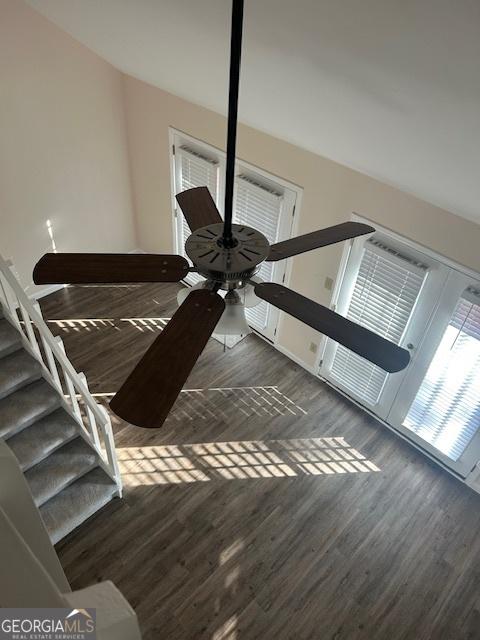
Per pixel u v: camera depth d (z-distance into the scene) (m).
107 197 5.21
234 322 1.61
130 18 2.34
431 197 2.94
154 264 1.46
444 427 3.77
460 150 1.87
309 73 1.87
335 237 1.74
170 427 4.07
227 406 4.28
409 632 3.04
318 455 3.96
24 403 3.12
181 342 1.33
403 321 3.59
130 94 4.62
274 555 3.33
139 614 3.01
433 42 1.18
